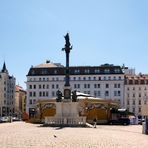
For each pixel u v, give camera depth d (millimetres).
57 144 33250
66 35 72125
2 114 184625
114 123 90750
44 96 172500
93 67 172500
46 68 174625
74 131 51594
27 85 174375
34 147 30531
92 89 170500
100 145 33375
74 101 70125
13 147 30297
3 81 186500
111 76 170125
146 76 176125
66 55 71688
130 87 171375
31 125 75188
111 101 93812
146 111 55062
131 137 44938
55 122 68625
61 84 171375
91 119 91062
